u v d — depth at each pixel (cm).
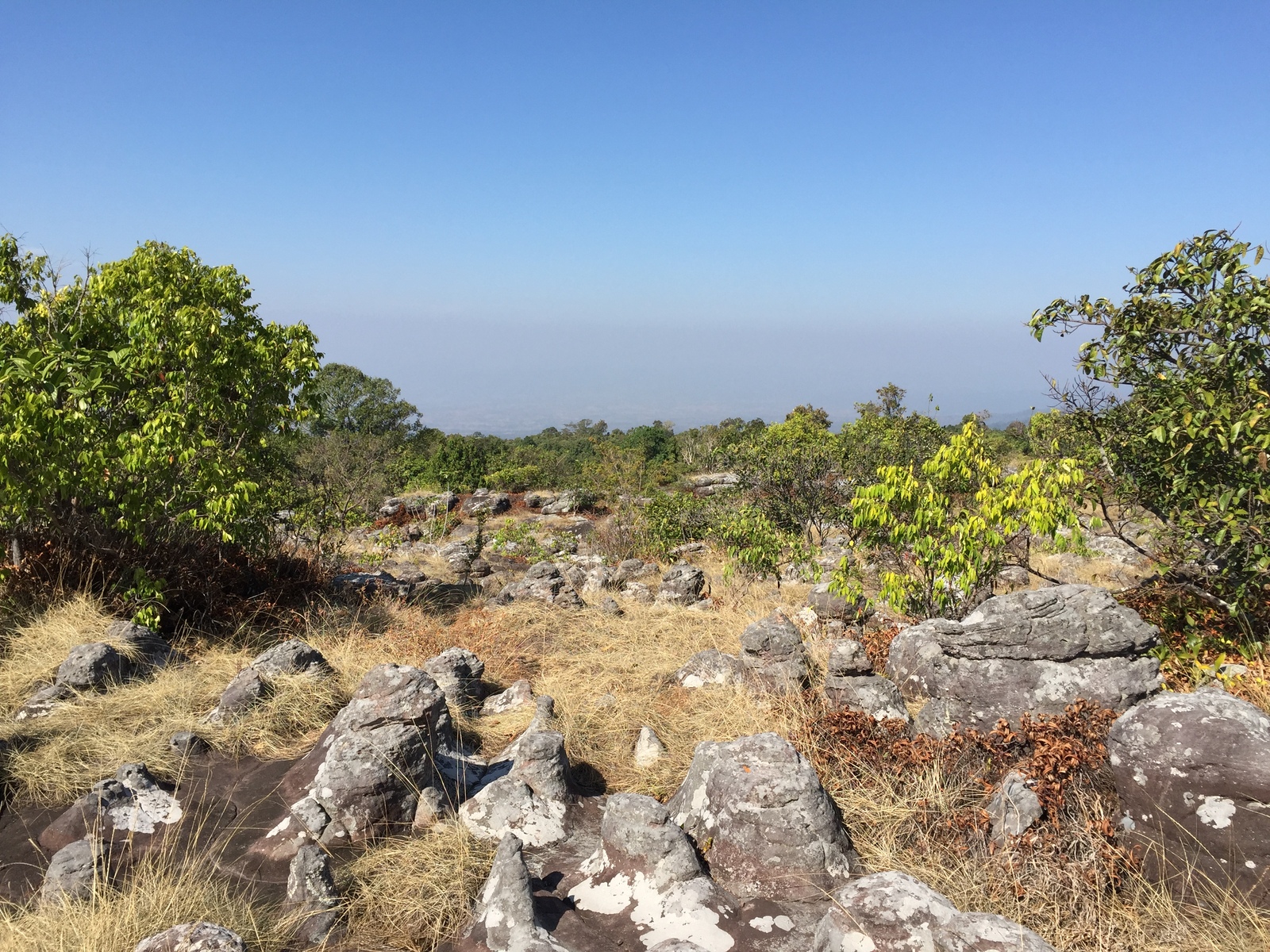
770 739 415
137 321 795
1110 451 663
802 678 627
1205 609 634
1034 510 612
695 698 636
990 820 394
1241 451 556
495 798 441
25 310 831
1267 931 314
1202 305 588
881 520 694
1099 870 354
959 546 648
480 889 379
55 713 556
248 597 891
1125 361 625
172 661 679
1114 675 467
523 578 1159
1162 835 358
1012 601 495
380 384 4159
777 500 1399
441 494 2475
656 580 1272
